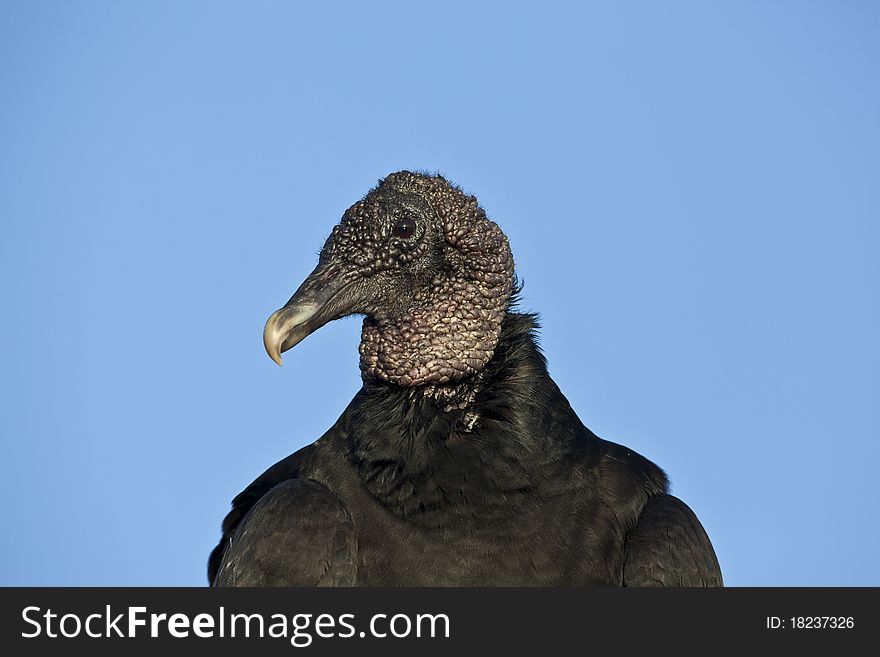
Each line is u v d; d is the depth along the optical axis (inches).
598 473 313.4
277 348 303.9
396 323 313.4
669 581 293.4
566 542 297.6
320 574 293.1
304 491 308.2
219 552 343.6
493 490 295.0
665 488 327.6
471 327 309.6
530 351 313.6
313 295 313.4
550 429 304.5
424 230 312.5
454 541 294.7
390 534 299.6
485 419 302.5
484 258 312.2
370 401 313.6
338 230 322.0
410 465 298.2
